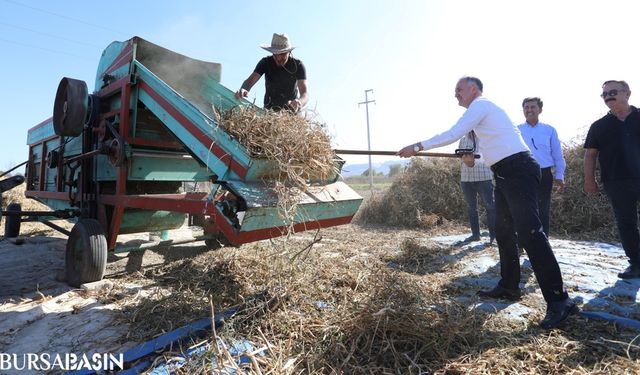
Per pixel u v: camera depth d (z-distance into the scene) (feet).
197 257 14.20
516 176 8.88
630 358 6.61
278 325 7.75
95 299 10.32
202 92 14.73
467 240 19.16
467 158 11.64
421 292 9.48
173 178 13.96
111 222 12.92
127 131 12.41
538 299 10.03
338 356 6.64
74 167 14.64
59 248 17.69
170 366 6.46
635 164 11.73
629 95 11.88
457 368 6.33
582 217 22.86
